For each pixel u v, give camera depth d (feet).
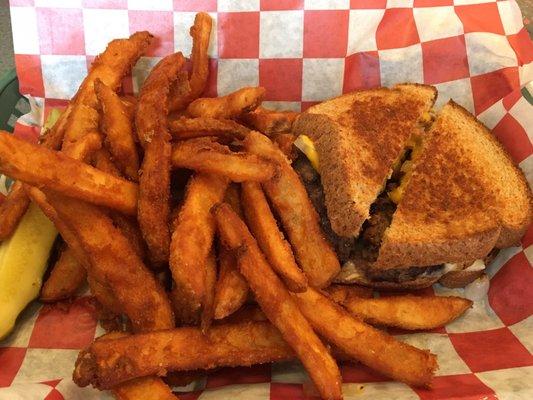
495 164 0.89
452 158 0.87
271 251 0.69
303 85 0.99
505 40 0.94
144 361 0.64
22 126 0.98
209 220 0.70
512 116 0.93
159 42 0.96
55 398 0.66
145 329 0.69
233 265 0.70
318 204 0.84
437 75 0.97
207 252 0.68
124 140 0.77
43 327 0.81
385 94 0.93
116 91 0.88
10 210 0.77
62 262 0.80
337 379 0.66
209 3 0.93
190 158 0.72
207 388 0.73
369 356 0.69
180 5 0.93
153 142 0.73
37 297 0.82
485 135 0.91
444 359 0.76
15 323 0.80
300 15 0.93
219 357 0.67
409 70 0.97
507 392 0.65
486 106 0.97
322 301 0.71
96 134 0.75
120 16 0.94
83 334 0.81
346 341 0.69
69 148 0.73
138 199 0.73
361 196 0.80
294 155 0.88
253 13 0.94
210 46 0.96
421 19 0.94
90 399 0.69
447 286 0.90
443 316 0.78
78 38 0.95
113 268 0.69
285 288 0.69
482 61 0.95
